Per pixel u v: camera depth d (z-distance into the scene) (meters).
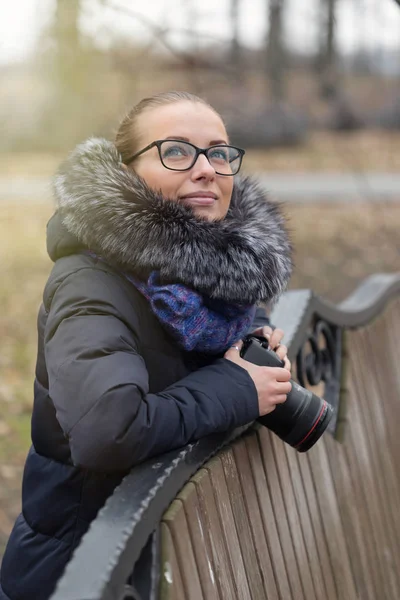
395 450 4.26
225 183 2.42
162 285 2.21
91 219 2.17
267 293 2.34
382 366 4.41
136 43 10.42
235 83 12.79
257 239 2.34
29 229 13.86
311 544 2.78
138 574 1.79
